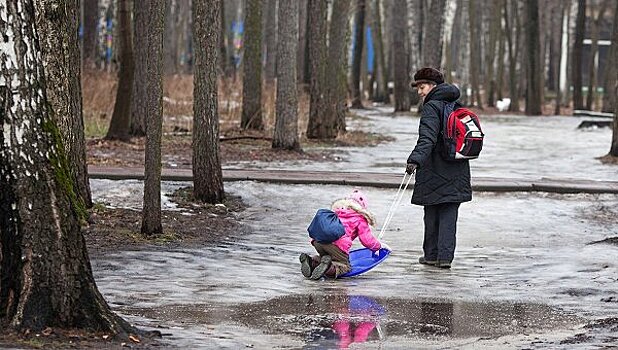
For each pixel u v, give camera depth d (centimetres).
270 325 891
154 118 1417
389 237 1598
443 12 5219
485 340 841
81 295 770
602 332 875
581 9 6006
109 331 772
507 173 2398
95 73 3725
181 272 1174
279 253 1380
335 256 1186
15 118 761
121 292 1028
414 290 1104
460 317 948
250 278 1156
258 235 1559
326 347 804
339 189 1980
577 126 4588
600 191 1981
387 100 6931
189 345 776
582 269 1228
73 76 1527
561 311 982
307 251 1412
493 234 1648
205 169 1778
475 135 1273
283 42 2644
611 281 1145
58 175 773
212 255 1320
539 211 1847
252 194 1903
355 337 848
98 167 2097
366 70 7325
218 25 1734
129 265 1199
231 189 1923
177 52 6097
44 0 915
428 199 1290
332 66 3169
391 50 7988
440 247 1296
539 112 5881
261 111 3180
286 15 2639
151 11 1395
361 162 2566
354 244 1479
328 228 1175
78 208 782
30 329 750
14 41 761
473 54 6450
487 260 1368
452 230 1298
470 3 6375
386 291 1097
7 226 762
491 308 998
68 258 767
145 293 1028
